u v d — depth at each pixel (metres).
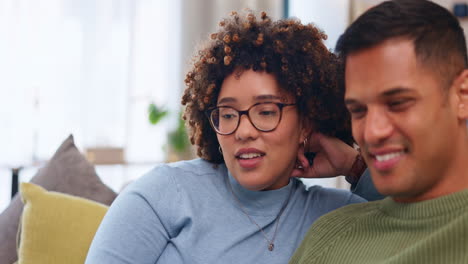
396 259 0.72
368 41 0.70
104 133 3.62
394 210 0.79
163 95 3.84
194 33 3.93
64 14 3.46
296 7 4.31
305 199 1.16
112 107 3.65
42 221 1.37
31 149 3.35
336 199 1.16
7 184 3.27
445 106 0.68
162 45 3.84
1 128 3.26
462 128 0.71
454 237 0.67
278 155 1.04
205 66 1.09
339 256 0.85
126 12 3.69
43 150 3.41
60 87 3.46
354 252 0.83
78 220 1.39
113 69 3.65
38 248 1.34
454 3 3.79
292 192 1.16
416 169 0.69
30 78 3.35
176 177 1.13
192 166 1.18
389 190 0.71
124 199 1.09
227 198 1.12
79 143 3.53
